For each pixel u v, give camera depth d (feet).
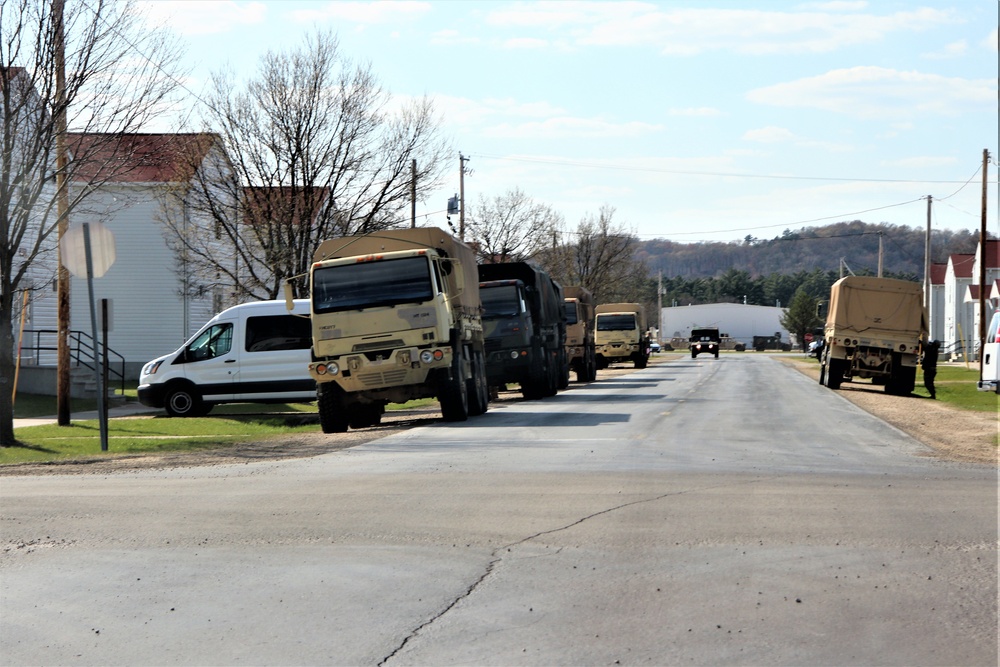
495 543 27.84
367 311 67.00
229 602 22.57
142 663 18.74
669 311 581.94
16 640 20.30
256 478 41.86
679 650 18.71
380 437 59.77
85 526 31.50
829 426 64.08
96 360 58.70
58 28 64.13
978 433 61.36
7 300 65.16
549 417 72.18
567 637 19.56
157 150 72.38
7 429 64.64
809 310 465.06
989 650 18.62
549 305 107.65
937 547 26.84
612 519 30.89
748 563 25.21
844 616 20.72
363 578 24.35
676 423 65.92
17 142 64.95
